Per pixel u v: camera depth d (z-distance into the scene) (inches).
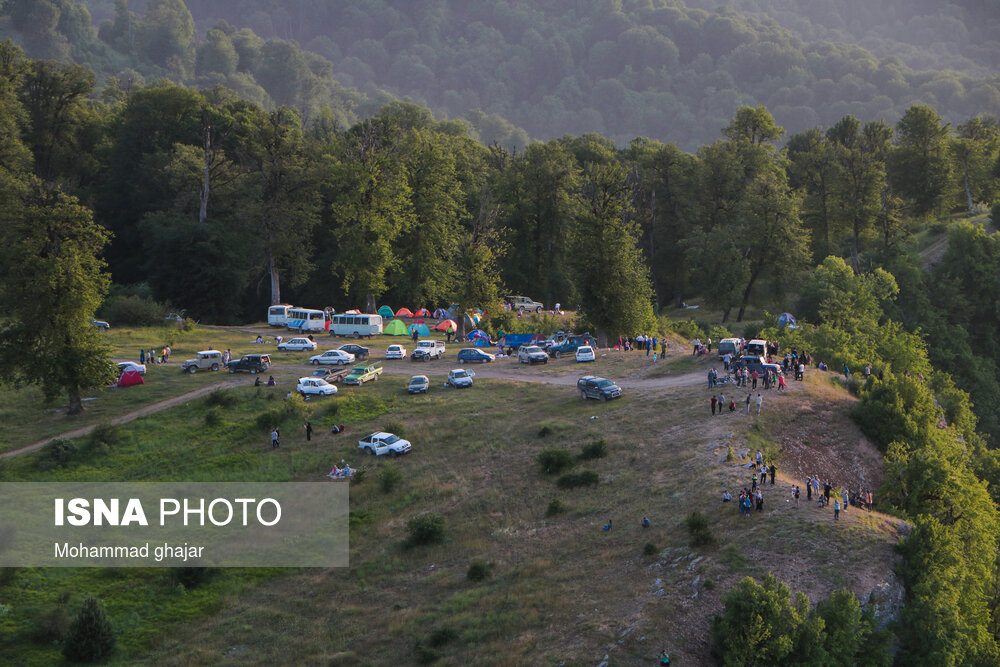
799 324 3858.3
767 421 2026.3
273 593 1603.1
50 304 2400.3
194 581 1641.2
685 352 3152.1
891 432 2023.9
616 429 2167.8
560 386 2687.0
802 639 1118.4
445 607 1437.0
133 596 1578.5
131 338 3422.7
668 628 1201.4
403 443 2209.6
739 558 1346.0
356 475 2094.0
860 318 3681.1
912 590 1279.5
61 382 2415.1
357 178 3816.4
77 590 1590.8
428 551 1711.4
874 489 1875.0
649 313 3518.7
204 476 2106.3
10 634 1416.1
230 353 3134.8
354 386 2748.5
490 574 1549.0
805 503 1526.8
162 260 4178.2
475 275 3540.8
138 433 2357.3
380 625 1422.2
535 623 1305.4
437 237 4148.6
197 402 2568.9
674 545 1453.0
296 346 3255.4
